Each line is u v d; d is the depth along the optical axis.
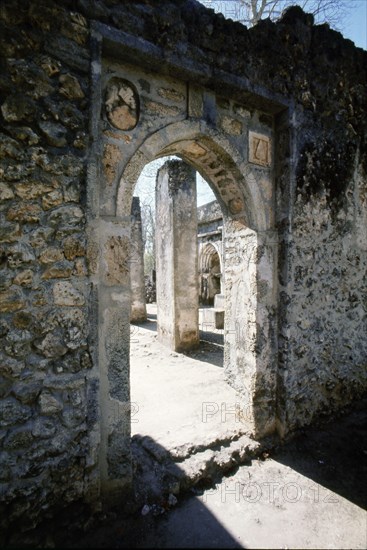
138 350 5.23
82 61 1.71
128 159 1.95
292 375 2.66
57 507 1.72
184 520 1.86
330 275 2.92
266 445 2.53
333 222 2.92
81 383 1.75
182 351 5.11
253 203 2.58
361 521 1.87
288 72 2.54
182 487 2.09
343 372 3.06
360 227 3.17
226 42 2.19
